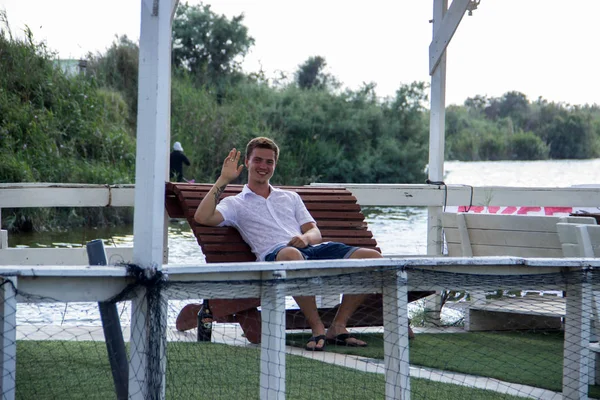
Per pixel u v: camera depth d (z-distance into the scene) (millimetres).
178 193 13883
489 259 9078
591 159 109062
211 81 74875
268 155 13203
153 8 7285
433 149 18906
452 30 18188
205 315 13336
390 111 75375
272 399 8117
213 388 10047
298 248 12625
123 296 7449
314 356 12227
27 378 10273
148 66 7367
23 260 16078
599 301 11859
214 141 59062
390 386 8750
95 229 37688
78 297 7352
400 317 8656
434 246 18656
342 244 12648
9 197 16219
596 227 12727
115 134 46594
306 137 70000
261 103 70562
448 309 17594
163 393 7590
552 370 11859
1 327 6930
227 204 13039
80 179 40969
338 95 74250
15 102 43375
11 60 45531
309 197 14648
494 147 111312
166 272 7527
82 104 47406
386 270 8641
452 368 11938
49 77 46250
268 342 8172
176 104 60156
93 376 10398
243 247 13125
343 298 13258
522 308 14977
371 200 18047
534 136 110500
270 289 8117
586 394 10141
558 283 9594
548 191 19203
